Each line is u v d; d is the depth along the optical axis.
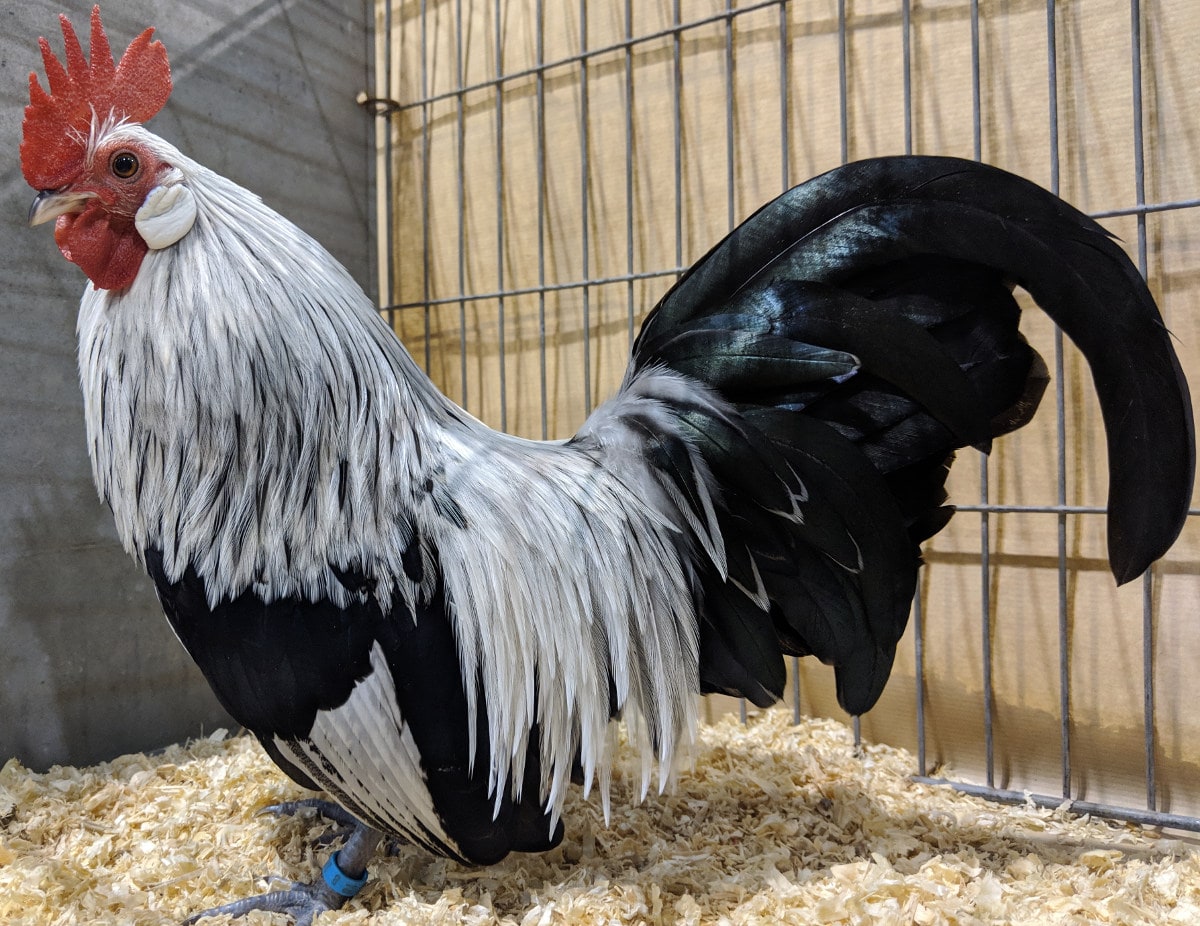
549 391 0.49
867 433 0.28
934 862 0.30
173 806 0.35
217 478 0.26
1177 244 0.34
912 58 0.38
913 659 0.40
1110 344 0.25
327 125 0.51
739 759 0.39
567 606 0.28
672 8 0.44
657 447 0.29
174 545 0.26
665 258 0.45
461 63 0.51
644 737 0.29
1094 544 0.36
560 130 0.48
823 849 0.32
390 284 0.55
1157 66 0.34
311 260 0.28
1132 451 0.25
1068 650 0.37
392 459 0.27
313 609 0.26
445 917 0.27
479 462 0.28
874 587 0.28
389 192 0.55
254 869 0.31
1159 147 0.34
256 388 0.26
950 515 0.29
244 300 0.26
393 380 0.28
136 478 0.27
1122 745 0.36
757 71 0.42
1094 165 0.35
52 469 0.38
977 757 0.39
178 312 0.26
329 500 0.26
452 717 0.26
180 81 0.42
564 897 0.28
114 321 0.27
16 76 0.36
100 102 0.27
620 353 0.46
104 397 0.27
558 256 0.48
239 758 0.39
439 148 0.53
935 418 0.27
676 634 0.29
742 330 0.28
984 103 0.37
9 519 0.37
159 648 0.42
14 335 0.37
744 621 0.30
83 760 0.39
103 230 0.26
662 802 0.35
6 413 0.36
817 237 0.28
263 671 0.26
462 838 0.27
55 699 0.38
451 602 0.27
